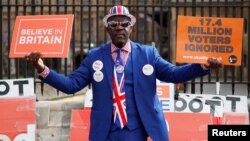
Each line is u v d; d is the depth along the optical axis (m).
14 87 7.68
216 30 7.26
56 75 4.85
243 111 7.54
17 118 7.59
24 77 8.20
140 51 4.93
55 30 7.01
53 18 6.99
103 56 4.92
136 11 8.52
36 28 7.04
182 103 7.52
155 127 4.81
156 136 4.80
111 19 4.87
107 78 4.85
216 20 7.26
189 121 7.45
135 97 4.80
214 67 4.73
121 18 4.85
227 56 7.28
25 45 7.01
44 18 7.04
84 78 4.99
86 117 7.47
